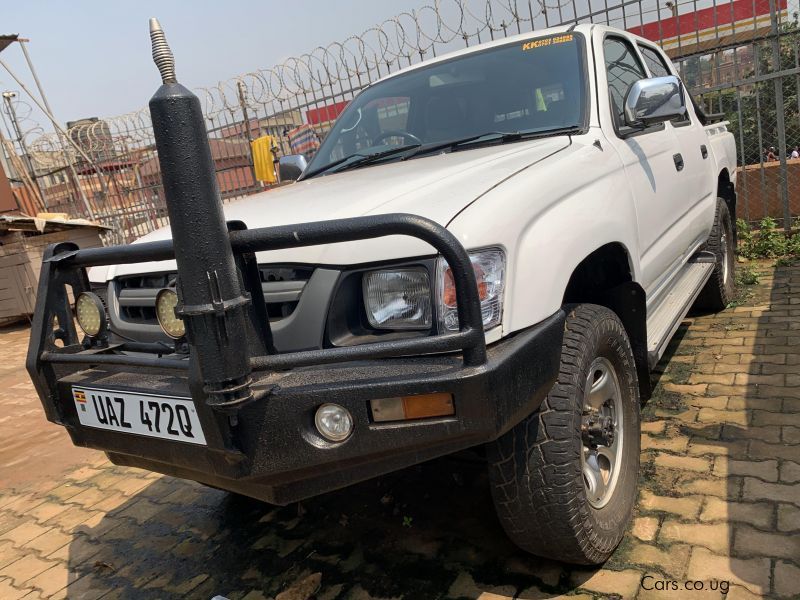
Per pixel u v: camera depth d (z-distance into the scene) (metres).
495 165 2.39
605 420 2.35
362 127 3.64
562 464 2.04
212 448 1.84
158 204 11.36
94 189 12.01
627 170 2.90
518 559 2.44
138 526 3.28
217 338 1.67
